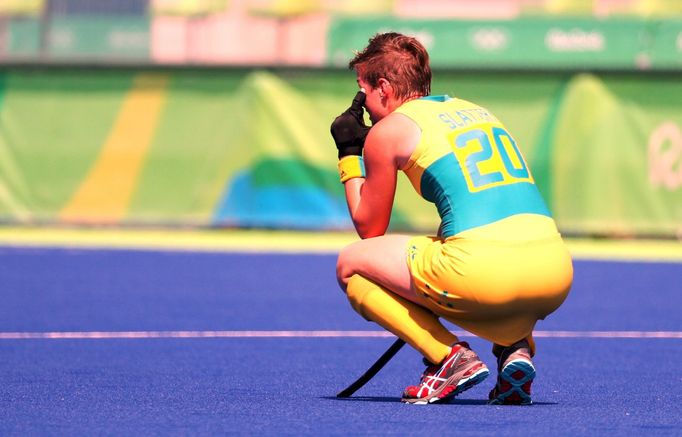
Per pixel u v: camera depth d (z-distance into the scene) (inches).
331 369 727.7
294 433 489.4
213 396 611.2
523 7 2591.0
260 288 1184.2
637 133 1685.5
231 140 1712.6
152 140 1715.1
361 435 484.7
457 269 553.3
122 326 922.7
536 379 692.7
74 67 1715.1
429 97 602.2
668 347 841.5
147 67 1711.4
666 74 1680.6
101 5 2576.3
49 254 1469.0
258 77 1708.9
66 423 517.7
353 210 598.5
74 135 1722.4
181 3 2613.2
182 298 1100.5
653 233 1692.9
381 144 580.7
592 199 1685.5
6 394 613.6
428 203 1659.7
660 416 547.8
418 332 576.4
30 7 2551.7
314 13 2608.3
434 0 2618.1
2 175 1729.8
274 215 1715.1
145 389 635.5
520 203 570.3
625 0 2578.7
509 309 559.5
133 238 1675.7
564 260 568.1
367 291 582.9
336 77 1704.0
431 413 546.9
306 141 1702.8
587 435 489.4
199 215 1716.3
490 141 584.4
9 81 1722.4
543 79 1685.5
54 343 831.7
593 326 960.9
